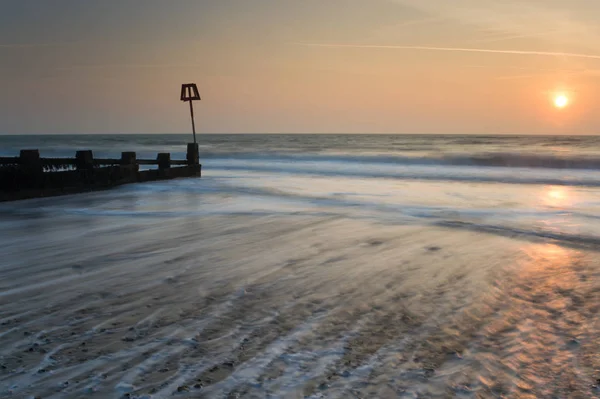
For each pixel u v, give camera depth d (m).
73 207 11.84
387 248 7.65
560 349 3.94
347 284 5.67
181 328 4.26
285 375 3.41
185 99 20.67
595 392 3.25
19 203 12.35
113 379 3.32
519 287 5.66
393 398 3.13
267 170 27.27
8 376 3.35
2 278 5.82
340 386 3.27
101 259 6.79
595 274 6.23
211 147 65.50
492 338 4.15
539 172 25.09
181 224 9.68
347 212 11.45
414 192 16.27
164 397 3.09
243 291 5.36
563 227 9.68
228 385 3.26
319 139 108.69
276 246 7.72
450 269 6.42
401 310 4.82
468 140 85.31
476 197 14.87
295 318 4.55
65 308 4.76
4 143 100.50
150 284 5.59
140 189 15.84
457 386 3.31
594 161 29.48
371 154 41.12
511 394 3.22
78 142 100.44
